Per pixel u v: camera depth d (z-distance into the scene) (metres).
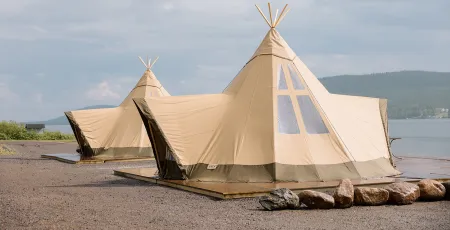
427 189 9.13
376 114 13.98
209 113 12.65
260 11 13.52
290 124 11.95
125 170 14.55
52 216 7.77
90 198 9.74
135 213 8.09
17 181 12.73
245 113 12.23
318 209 8.40
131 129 20.62
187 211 8.29
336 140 11.95
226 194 9.52
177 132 12.15
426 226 6.91
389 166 12.63
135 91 21.97
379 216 7.69
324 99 12.91
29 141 35.03
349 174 11.47
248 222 7.32
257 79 12.75
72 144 31.62
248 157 11.46
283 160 11.30
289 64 12.96
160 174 12.63
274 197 8.36
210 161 11.76
